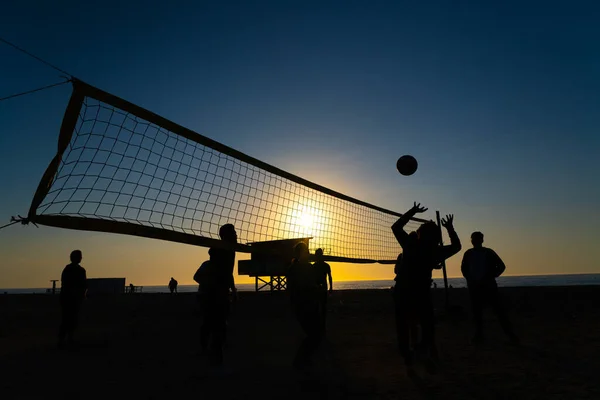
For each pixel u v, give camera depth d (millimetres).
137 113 4770
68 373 4930
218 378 4473
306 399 3596
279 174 6531
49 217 3936
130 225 4391
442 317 9672
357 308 13852
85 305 19047
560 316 9609
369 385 4023
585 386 3781
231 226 4973
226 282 4773
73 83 4273
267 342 7125
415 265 4684
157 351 6422
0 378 4699
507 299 14562
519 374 4293
